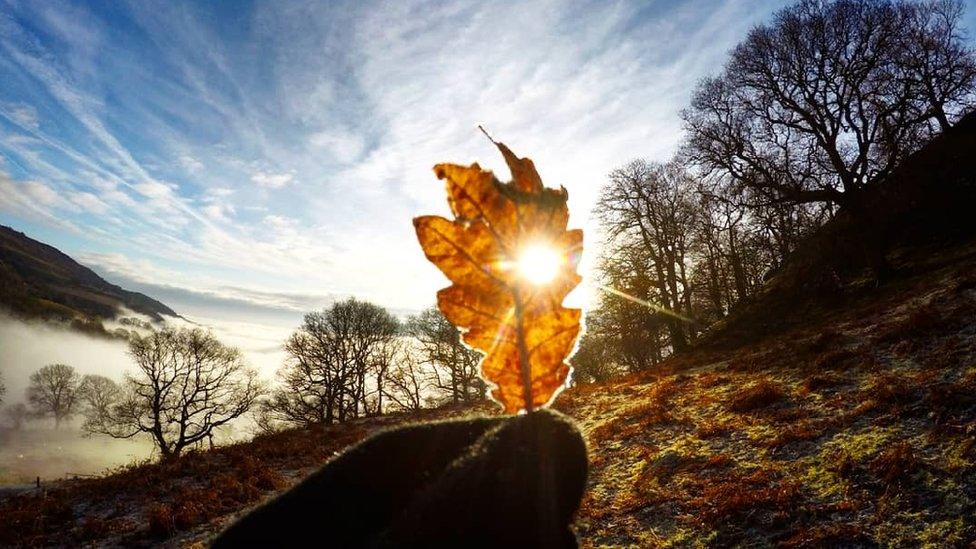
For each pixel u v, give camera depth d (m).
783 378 10.21
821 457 6.30
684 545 5.43
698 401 10.50
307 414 40.25
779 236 30.77
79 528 8.87
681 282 31.80
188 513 8.82
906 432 6.15
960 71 20.95
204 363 37.94
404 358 41.38
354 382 41.00
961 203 19.14
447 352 36.75
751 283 40.50
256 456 13.66
